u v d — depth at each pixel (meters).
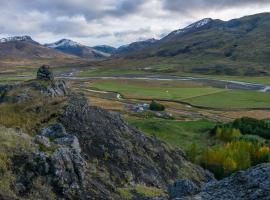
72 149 50.16
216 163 94.12
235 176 36.09
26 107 64.06
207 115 163.62
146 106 170.38
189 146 112.19
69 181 43.75
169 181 65.44
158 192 55.78
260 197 31.47
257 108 184.25
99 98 193.25
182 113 163.38
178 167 73.38
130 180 56.09
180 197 35.31
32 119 60.56
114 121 70.06
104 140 61.66
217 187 35.94
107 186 50.22
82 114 64.75
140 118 139.25
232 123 132.25
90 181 47.97
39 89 71.88
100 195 46.25
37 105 64.81
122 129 69.38
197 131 129.75
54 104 66.06
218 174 91.81
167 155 74.44
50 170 42.38
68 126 60.38
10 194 37.28
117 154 60.25
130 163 60.59
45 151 45.25
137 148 67.25
